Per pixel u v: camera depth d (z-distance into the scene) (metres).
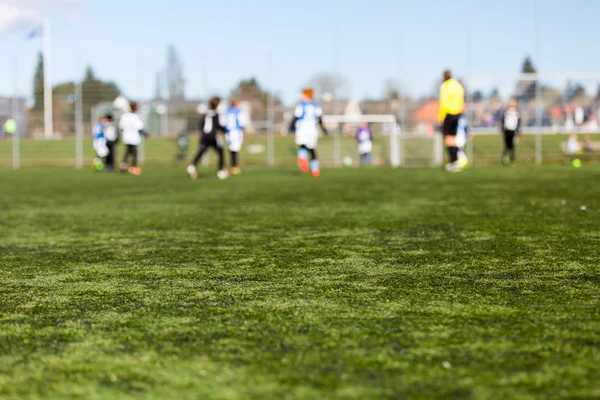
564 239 4.52
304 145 13.83
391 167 18.97
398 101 22.55
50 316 2.66
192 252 4.28
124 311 2.72
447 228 5.25
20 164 23.38
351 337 2.28
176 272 3.58
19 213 7.05
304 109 13.64
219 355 2.11
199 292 3.05
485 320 2.47
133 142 16.72
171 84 23.38
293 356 2.08
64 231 5.50
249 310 2.70
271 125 22.89
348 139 22.25
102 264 3.88
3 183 12.80
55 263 3.94
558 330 2.31
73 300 2.94
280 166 21.52
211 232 5.27
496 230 5.05
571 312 2.57
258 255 4.10
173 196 9.13
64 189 10.95
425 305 2.72
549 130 20.92
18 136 23.61
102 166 19.88
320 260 3.87
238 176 14.63
